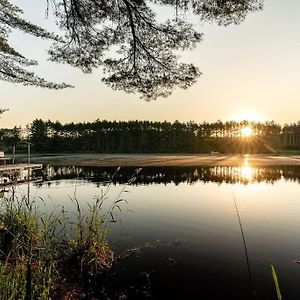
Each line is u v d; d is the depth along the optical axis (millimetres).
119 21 5824
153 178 17797
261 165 29781
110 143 83125
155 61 6121
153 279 4309
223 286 4090
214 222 7359
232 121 92188
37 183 15305
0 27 8344
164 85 6309
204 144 82375
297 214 8195
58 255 4742
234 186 14156
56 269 4340
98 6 5555
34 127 77312
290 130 93562
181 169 24875
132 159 42531
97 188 13633
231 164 31375
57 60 6395
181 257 5070
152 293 3934
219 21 5527
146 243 5766
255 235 6273
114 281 4258
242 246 5586
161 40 5922
